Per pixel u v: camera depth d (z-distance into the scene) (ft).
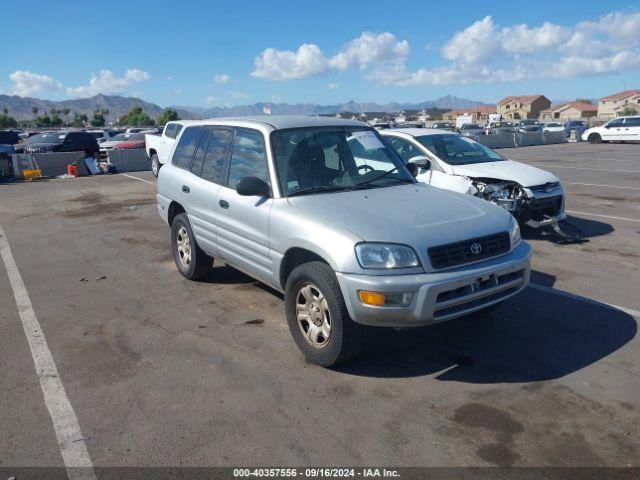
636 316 16.98
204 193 18.39
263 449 10.63
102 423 11.55
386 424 11.41
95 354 14.85
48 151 78.13
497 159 30.17
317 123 17.40
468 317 16.70
